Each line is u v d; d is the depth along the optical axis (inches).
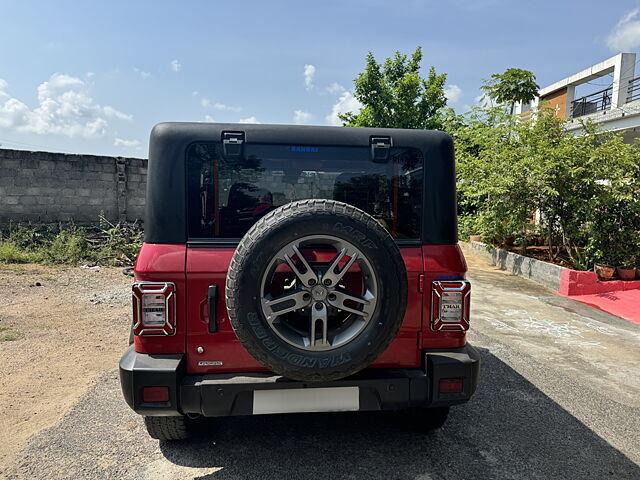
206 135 98.7
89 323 223.5
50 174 437.4
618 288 317.4
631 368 180.7
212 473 102.6
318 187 104.5
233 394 93.1
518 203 367.9
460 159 468.8
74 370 163.8
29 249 396.8
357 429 124.1
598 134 358.9
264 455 110.2
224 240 98.2
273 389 94.6
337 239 87.5
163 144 97.3
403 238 105.7
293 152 102.5
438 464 107.9
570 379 166.7
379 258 88.2
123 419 127.8
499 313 262.7
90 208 458.6
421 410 116.7
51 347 187.5
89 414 130.5
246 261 85.3
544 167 329.4
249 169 101.6
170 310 93.6
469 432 124.3
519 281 354.6
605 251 337.1
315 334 88.3
